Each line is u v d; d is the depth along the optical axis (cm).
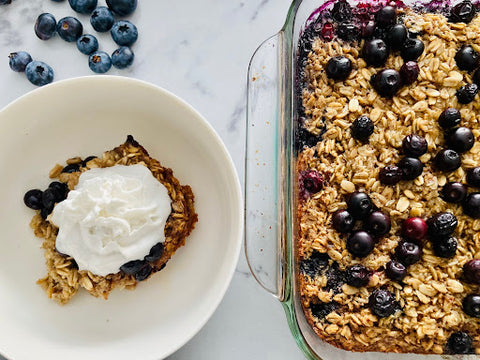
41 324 38
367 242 37
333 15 41
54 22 43
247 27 44
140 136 41
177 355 42
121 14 44
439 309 37
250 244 41
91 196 36
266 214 41
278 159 41
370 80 40
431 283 38
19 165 40
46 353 38
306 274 38
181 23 44
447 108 39
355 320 37
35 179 40
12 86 44
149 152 41
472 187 39
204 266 39
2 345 37
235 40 44
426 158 39
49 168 40
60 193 39
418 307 37
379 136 39
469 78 40
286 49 40
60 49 44
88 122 40
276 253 41
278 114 41
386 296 37
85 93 38
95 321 39
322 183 39
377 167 39
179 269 40
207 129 38
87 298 39
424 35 41
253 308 42
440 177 39
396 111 39
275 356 42
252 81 42
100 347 38
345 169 39
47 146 40
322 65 40
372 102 39
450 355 38
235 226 37
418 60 40
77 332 39
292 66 39
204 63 44
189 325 38
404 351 38
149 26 44
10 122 38
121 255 37
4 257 39
